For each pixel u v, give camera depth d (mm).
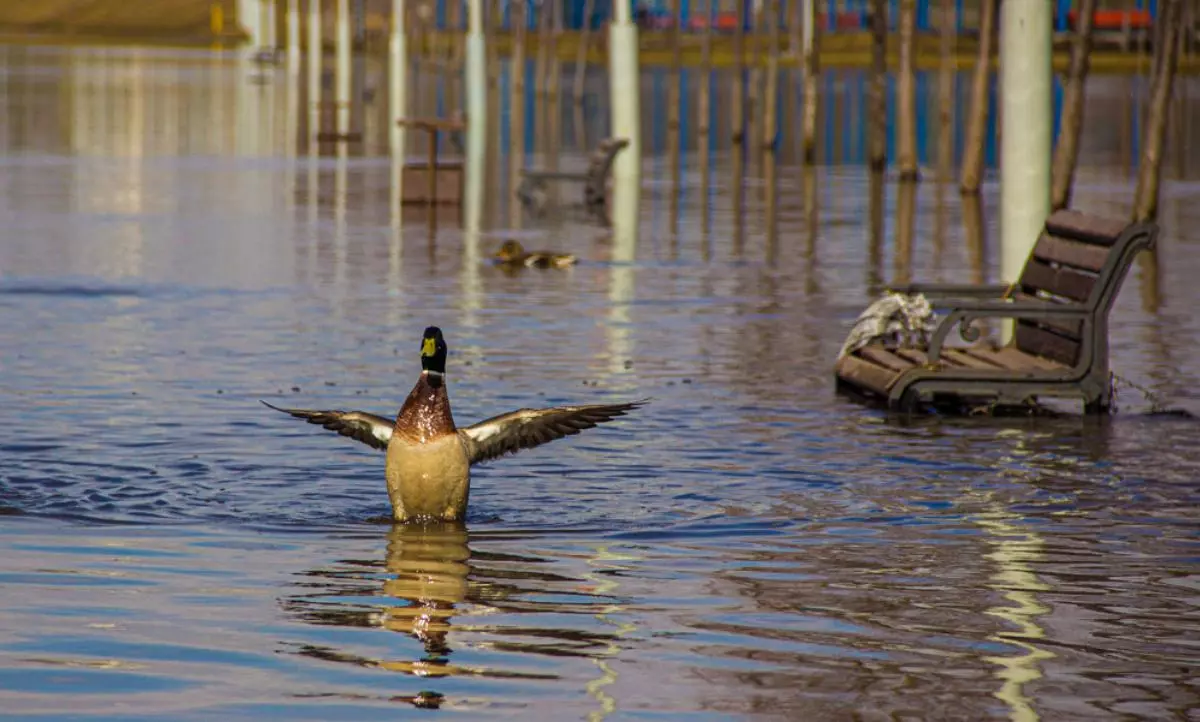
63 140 57938
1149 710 7176
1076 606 8781
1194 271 26531
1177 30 33719
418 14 122188
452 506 10523
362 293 23172
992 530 10516
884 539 10258
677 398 15453
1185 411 15227
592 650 7922
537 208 37938
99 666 7586
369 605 8625
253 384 15836
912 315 16734
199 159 51062
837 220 35688
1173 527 10625
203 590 8883
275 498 11234
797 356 18156
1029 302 15320
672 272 26188
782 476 12172
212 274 25047
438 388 10516
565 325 20328
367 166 49719
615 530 10453
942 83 61938
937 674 7629
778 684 7473
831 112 84500
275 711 7027
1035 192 18547
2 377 16062
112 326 19734
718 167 53656
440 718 6977
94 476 11812
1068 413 15172
